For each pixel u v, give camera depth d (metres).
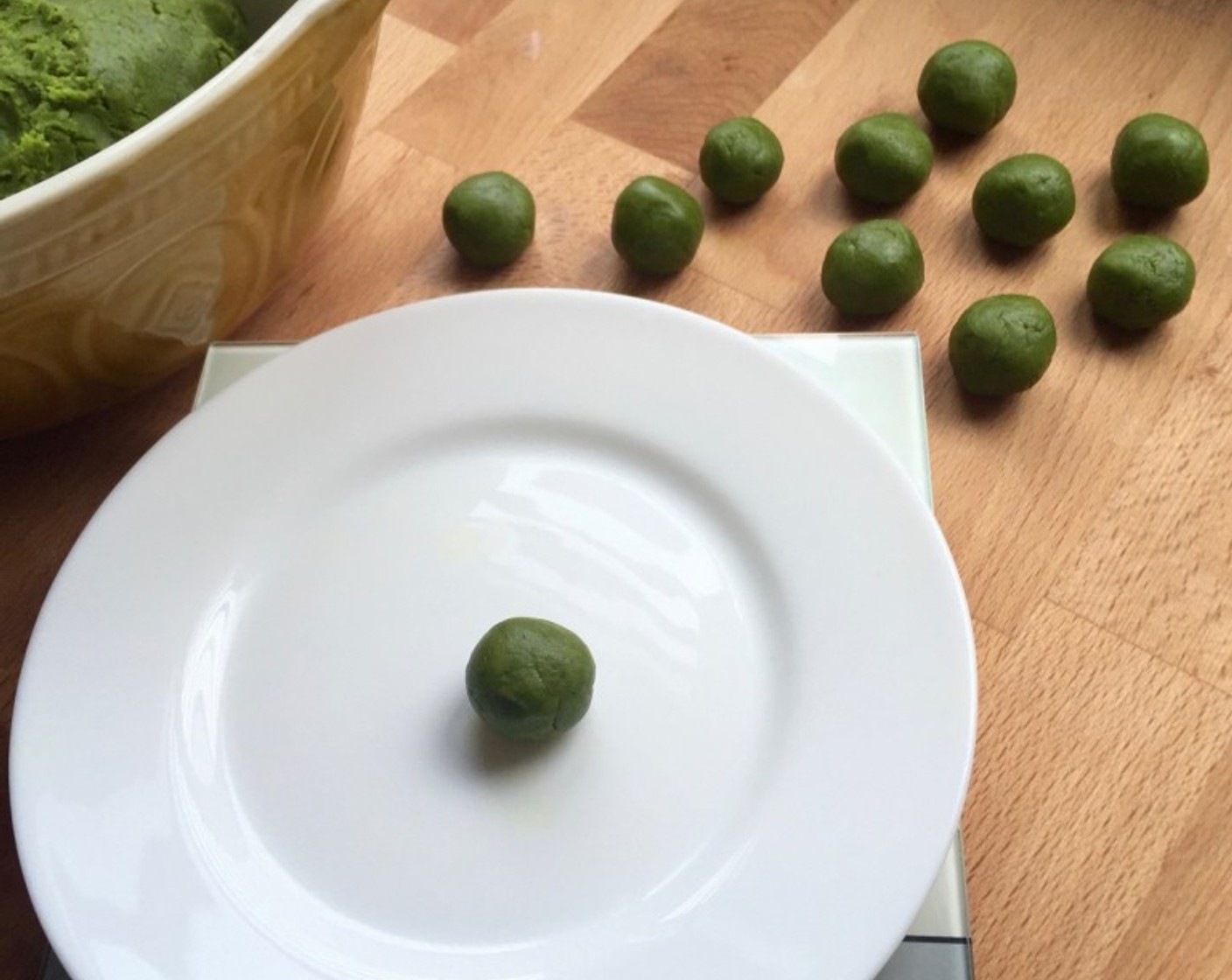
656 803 0.26
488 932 0.25
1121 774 0.29
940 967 0.26
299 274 0.37
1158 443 0.34
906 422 0.32
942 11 0.42
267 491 0.30
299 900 0.26
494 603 0.29
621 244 0.36
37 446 0.34
